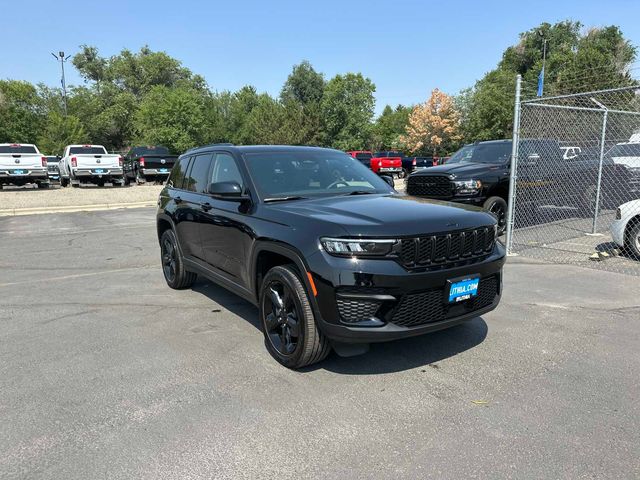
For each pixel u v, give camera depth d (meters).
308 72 76.31
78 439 2.81
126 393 3.37
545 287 5.95
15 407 3.19
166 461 2.60
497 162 9.91
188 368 3.77
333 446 2.71
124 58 76.00
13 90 57.16
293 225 3.63
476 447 2.68
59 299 5.73
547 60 59.03
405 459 2.59
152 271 7.21
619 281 6.20
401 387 3.41
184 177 5.92
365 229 3.27
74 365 3.84
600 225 10.42
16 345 4.29
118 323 4.86
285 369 3.73
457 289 3.46
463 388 3.38
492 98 47.12
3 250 8.95
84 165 21.83
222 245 4.68
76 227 11.84
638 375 3.55
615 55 49.19
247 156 4.64
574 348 4.07
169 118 41.34
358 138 67.88
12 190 21.58
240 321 4.88
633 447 2.66
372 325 3.25
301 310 3.49
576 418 2.97
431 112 64.69
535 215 10.27
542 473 2.45
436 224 3.44
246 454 2.65
